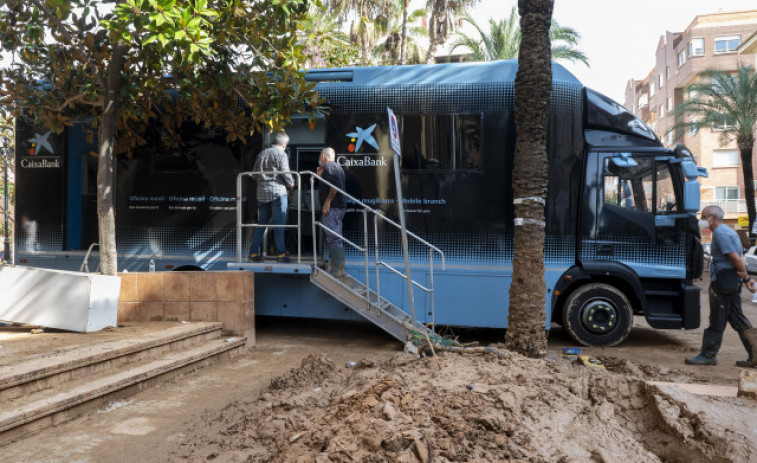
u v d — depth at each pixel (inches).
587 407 150.9
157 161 334.3
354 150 315.0
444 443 125.0
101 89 300.7
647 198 303.0
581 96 308.8
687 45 1870.1
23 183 351.6
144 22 215.0
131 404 188.1
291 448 129.8
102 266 279.3
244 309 284.8
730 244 255.4
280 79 299.3
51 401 163.3
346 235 315.3
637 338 340.5
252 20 270.5
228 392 205.0
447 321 305.7
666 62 2097.7
